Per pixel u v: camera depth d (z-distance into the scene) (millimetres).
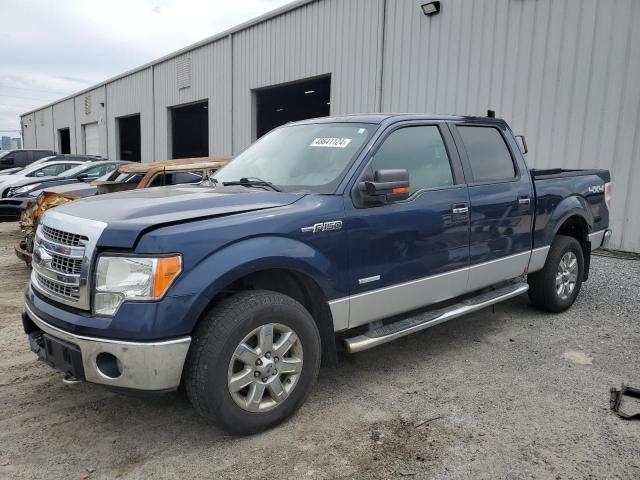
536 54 9211
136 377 2814
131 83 26516
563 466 2949
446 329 5227
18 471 2887
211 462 2982
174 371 2867
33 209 6953
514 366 4324
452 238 4215
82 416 3488
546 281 5453
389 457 3037
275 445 3150
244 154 4676
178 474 2875
